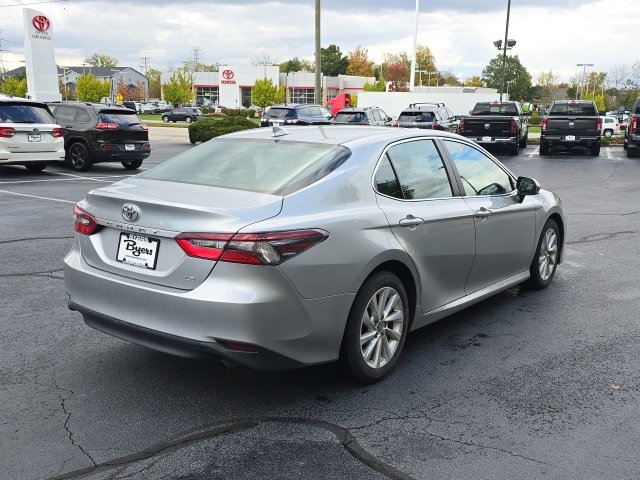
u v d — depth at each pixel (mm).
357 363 3967
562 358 4664
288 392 4000
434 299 4613
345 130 4777
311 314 3588
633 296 6246
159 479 3043
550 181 16094
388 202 4188
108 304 3803
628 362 4605
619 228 9781
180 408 3770
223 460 3215
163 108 82188
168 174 4324
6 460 3186
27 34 30328
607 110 104375
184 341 3459
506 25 38656
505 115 25688
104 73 134875
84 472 3092
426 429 3568
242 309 3332
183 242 3473
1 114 14039
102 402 3832
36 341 4793
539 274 6254
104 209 3873
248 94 91312
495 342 4965
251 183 3936
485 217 5008
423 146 4770
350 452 3311
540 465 3219
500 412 3793
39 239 8242
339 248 3682
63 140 15172
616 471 3178
